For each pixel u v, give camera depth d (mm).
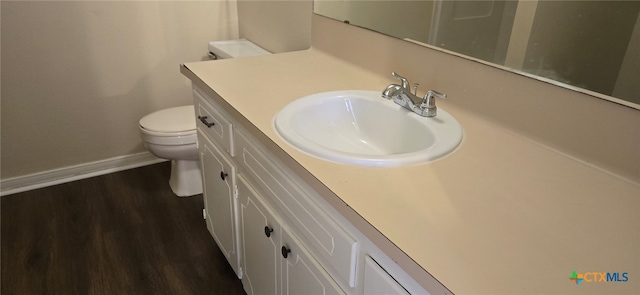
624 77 924
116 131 2596
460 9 1220
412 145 1213
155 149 2217
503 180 935
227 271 1896
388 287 805
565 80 1018
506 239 758
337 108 1372
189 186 2406
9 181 2402
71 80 2363
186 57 2621
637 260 719
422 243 742
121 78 2488
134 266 1907
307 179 964
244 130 1312
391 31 1474
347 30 1678
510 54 1128
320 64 1729
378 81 1536
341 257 930
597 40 950
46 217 2213
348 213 840
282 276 1272
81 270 1874
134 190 2465
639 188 913
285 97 1376
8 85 2227
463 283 665
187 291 1789
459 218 808
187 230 2146
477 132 1158
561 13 1020
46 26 2203
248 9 2488
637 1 897
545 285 665
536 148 1074
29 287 1781
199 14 2549
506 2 1124
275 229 1238
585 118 988
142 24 2424
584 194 892
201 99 1636
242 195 1449
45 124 2389
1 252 1961
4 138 2316
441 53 1300
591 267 701
